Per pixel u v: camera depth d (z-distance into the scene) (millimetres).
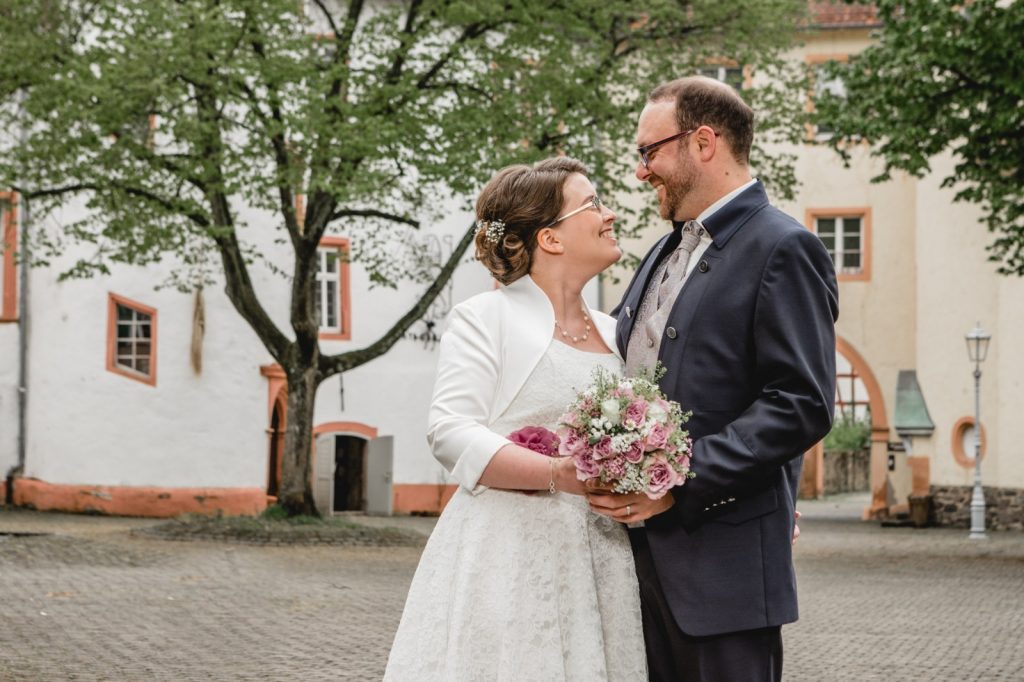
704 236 3604
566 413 3398
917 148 18469
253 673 8906
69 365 26344
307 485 21234
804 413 3283
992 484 28172
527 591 3479
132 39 18938
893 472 32031
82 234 21266
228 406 26766
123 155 20297
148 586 13953
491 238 3779
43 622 11195
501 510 3527
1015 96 17625
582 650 3477
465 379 3590
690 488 3309
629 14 21219
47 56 19766
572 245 3756
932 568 18422
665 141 3623
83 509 26047
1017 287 27719
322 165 19750
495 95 20953
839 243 32688
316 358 21250
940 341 29312
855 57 19078
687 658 3436
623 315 3822
